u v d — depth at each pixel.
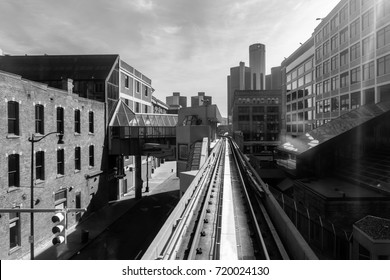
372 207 14.58
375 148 23.98
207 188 13.38
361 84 33.22
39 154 18.44
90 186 25.41
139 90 42.44
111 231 21.41
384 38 28.47
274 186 28.11
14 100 15.93
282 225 7.44
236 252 6.68
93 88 29.73
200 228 8.16
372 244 10.91
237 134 66.06
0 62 32.16
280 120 87.88
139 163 31.55
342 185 18.56
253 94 88.12
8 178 15.66
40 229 18.11
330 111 42.91
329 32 42.88
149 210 27.22
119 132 30.09
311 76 54.00
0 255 14.73
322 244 15.29
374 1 30.02
